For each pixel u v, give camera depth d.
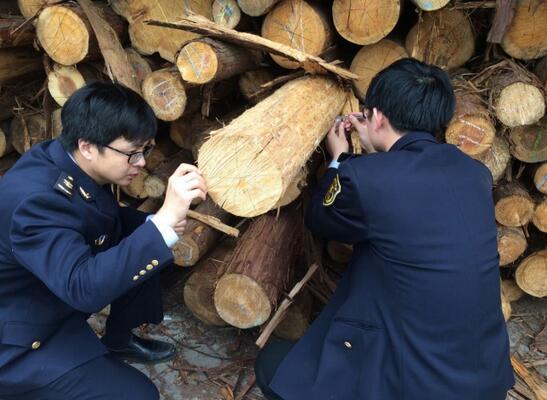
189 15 2.11
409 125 1.45
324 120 1.86
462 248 1.31
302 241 2.43
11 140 2.90
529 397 2.21
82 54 2.26
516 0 2.02
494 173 2.39
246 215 1.39
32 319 1.47
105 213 1.49
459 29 2.21
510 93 2.12
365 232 1.39
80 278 1.27
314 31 2.15
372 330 1.41
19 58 2.69
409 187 1.34
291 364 1.58
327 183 1.65
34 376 1.47
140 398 1.60
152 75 2.24
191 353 2.43
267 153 1.35
